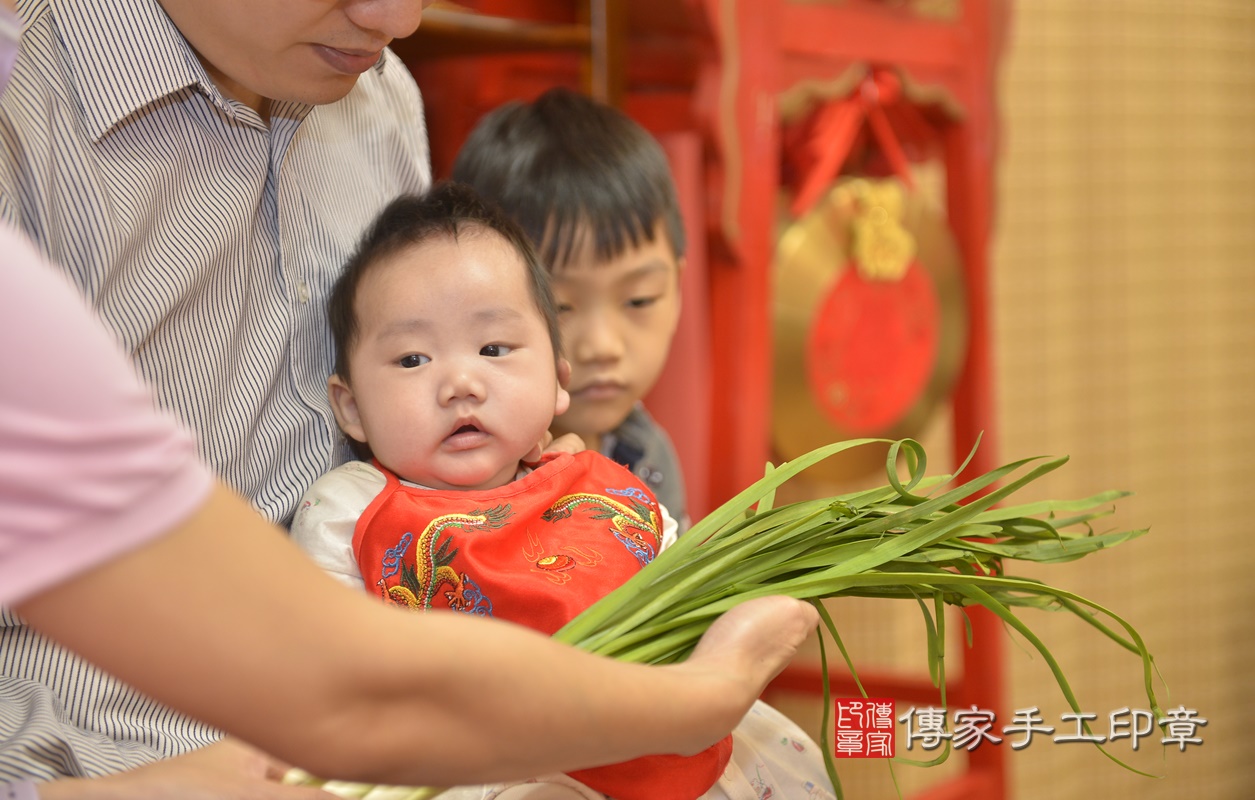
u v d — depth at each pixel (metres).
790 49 1.68
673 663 0.76
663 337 1.36
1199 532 3.09
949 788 1.93
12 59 0.52
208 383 0.87
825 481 1.95
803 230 1.79
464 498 0.91
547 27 1.55
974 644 2.01
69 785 0.61
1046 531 0.91
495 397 0.93
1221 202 3.10
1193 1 3.00
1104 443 2.95
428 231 0.96
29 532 0.41
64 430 0.41
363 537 0.89
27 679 0.77
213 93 0.87
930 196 2.64
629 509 0.96
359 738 0.49
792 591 0.78
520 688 0.52
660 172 1.34
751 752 0.93
